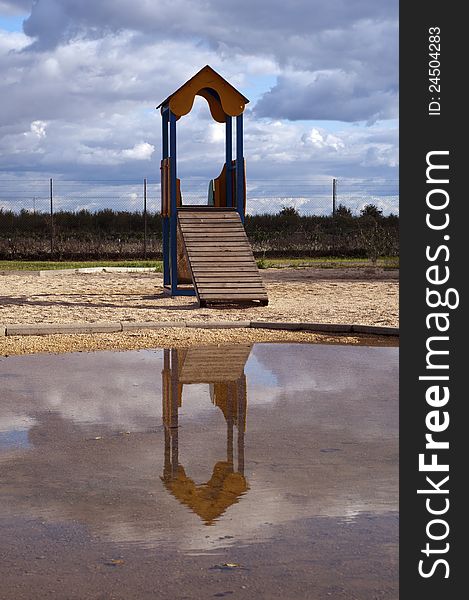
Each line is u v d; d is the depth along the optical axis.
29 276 19.81
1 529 3.57
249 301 12.87
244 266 12.96
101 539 3.45
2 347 8.54
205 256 13.04
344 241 29.94
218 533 3.52
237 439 5.09
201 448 4.88
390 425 5.42
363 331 9.62
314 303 12.99
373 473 4.39
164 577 3.08
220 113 15.32
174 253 14.30
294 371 7.35
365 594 2.96
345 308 12.11
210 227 13.62
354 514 3.76
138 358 8.00
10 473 4.40
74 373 7.20
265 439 5.08
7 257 27.45
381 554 3.31
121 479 4.29
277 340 9.20
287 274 20.33
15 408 5.89
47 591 2.96
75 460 4.64
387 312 11.42
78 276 19.98
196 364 7.68
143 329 9.85
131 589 2.98
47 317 11.04
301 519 3.69
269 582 3.04
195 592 2.95
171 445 4.95
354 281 17.81
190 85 14.08
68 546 3.37
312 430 5.30
